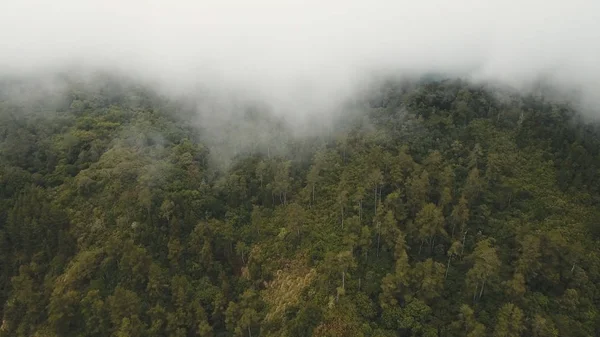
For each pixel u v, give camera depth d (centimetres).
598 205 9294
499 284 7769
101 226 9412
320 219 9538
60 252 9262
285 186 10031
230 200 10369
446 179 9519
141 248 8825
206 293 8700
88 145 11506
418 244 8769
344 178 10200
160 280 8575
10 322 8694
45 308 8544
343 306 7650
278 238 9425
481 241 8331
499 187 9819
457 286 8019
